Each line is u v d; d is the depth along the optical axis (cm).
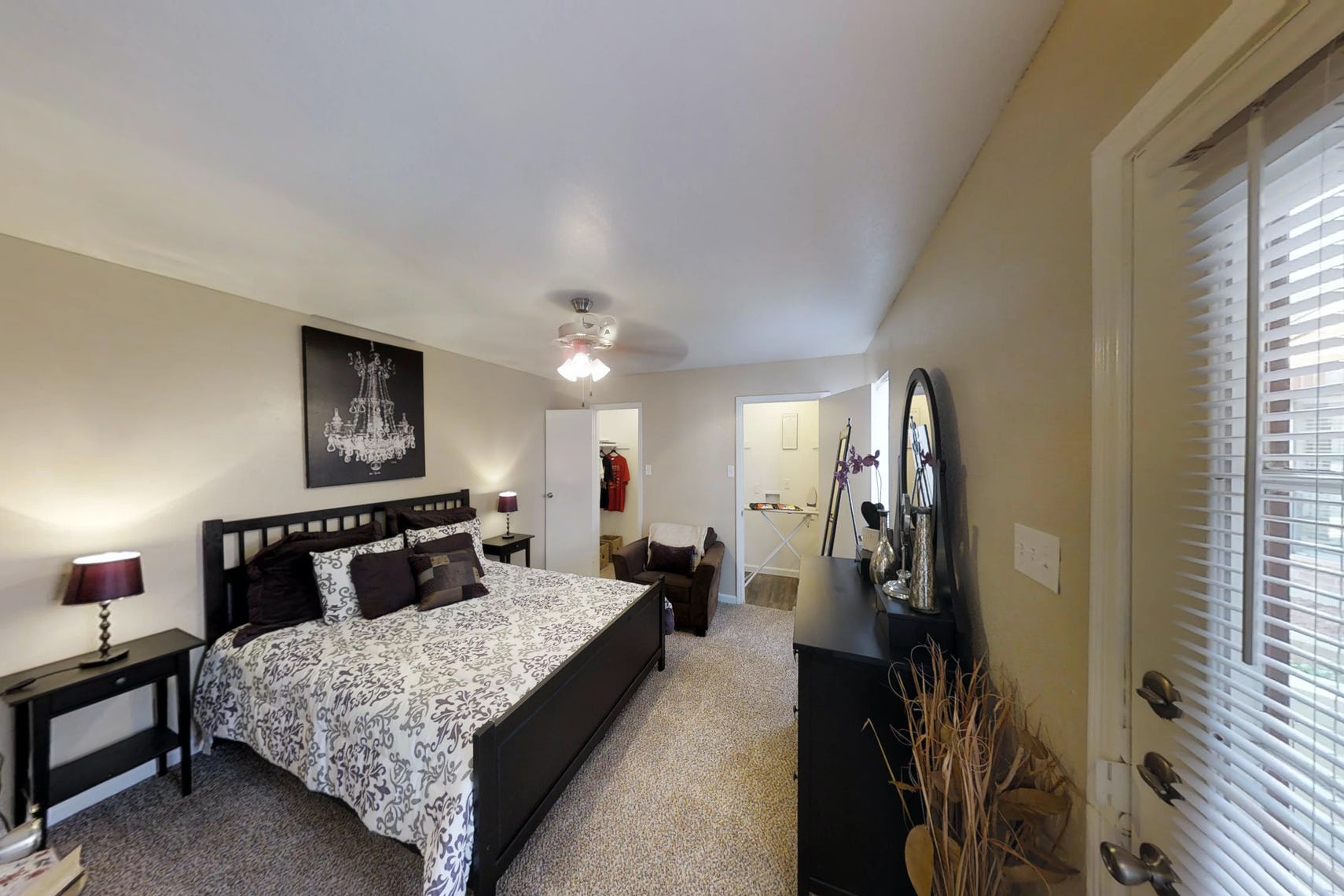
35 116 102
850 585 194
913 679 116
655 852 155
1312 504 44
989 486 116
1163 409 61
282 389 247
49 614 170
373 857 152
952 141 115
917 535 140
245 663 190
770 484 509
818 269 197
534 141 113
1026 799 81
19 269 165
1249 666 50
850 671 127
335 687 164
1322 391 43
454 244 169
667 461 436
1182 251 58
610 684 216
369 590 229
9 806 156
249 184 131
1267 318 47
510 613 232
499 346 335
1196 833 55
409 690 158
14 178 127
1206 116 52
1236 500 52
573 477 449
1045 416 88
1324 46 41
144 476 196
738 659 299
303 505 256
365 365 288
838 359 373
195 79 92
